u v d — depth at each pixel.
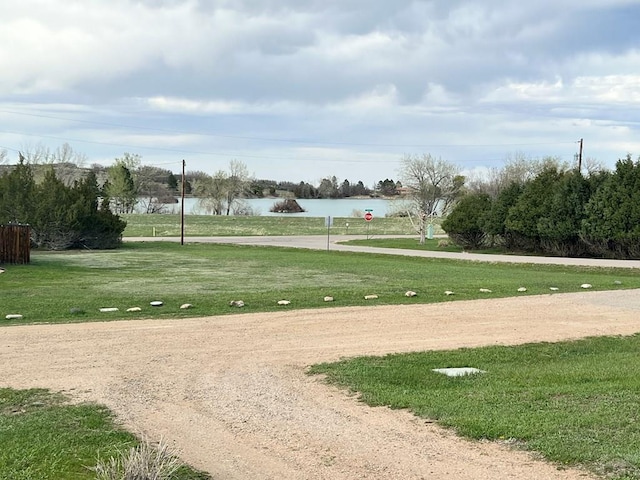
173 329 12.61
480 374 9.06
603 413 6.71
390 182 124.00
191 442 6.20
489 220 42.94
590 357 10.59
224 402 7.67
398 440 6.18
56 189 40.69
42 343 11.10
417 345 11.30
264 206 124.75
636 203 35.62
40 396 7.86
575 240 39.12
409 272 26.02
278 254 36.75
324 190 145.75
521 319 14.20
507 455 5.67
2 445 5.97
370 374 9.02
